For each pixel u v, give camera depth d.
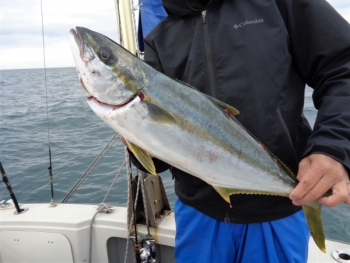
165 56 1.77
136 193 2.32
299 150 1.60
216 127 1.50
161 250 2.58
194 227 1.74
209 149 1.49
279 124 1.49
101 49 1.51
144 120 1.48
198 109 1.50
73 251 2.61
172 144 1.49
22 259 2.64
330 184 1.21
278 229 1.59
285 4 1.51
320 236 1.47
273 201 1.59
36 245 2.61
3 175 2.72
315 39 1.43
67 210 2.84
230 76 1.54
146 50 1.92
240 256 1.66
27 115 14.11
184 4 1.68
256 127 1.49
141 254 2.29
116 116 1.52
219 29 1.59
